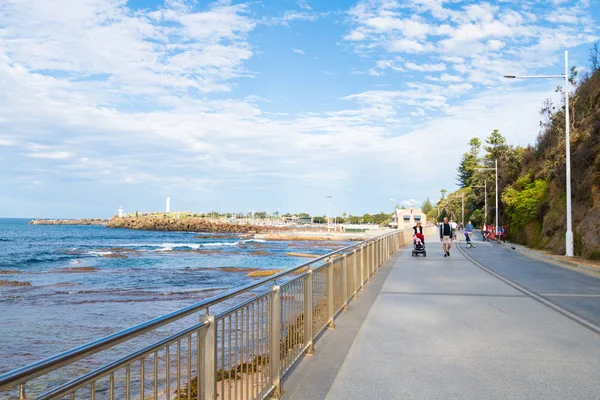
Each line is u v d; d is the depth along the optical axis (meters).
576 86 41.56
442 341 7.94
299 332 6.80
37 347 14.86
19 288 31.70
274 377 5.47
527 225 39.19
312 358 6.97
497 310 10.68
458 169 128.88
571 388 5.69
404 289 13.78
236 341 4.39
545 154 44.19
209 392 3.80
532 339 8.08
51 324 18.72
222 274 41.66
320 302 8.34
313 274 7.68
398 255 27.42
